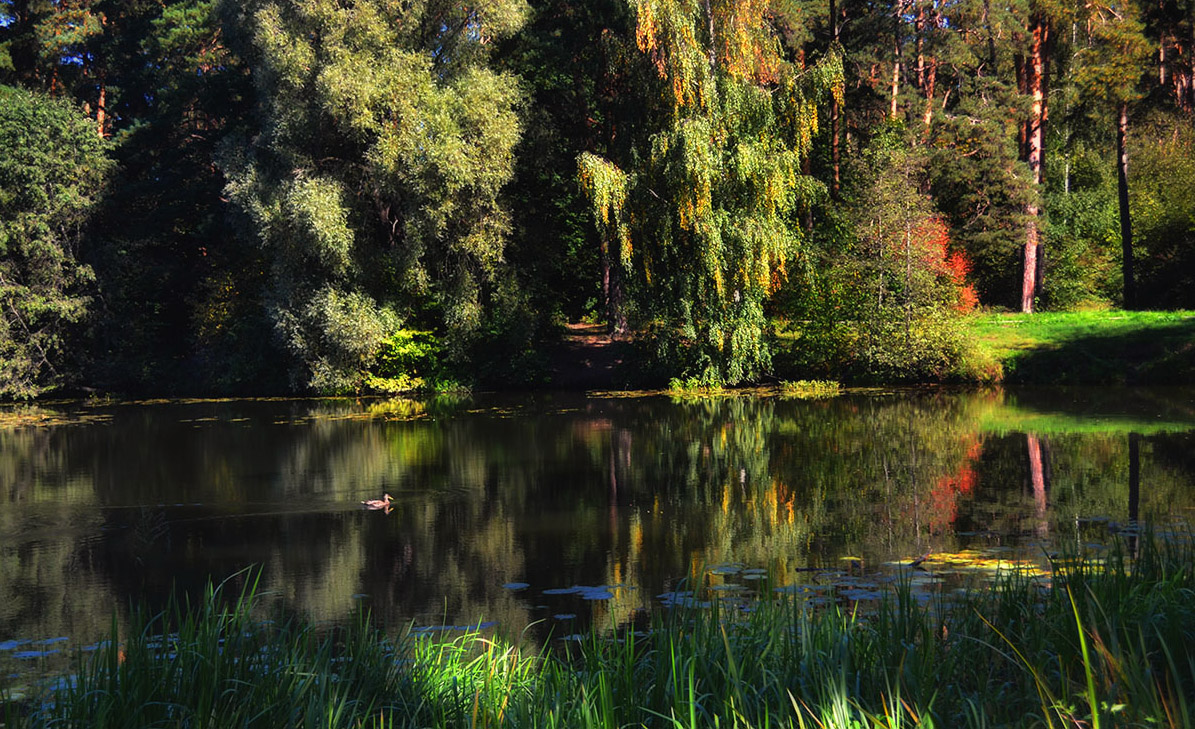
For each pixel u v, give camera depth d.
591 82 35.84
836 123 36.53
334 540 11.03
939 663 4.96
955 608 6.50
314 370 31.97
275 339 33.09
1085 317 33.94
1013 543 9.56
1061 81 41.88
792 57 38.38
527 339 33.72
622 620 7.47
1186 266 41.84
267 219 30.36
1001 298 44.53
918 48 37.59
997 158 36.16
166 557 10.38
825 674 4.73
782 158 27.45
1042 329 31.25
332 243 29.75
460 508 12.80
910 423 20.11
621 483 14.32
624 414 24.08
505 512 12.45
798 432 19.50
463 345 33.12
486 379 34.19
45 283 35.34
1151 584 5.95
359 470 16.16
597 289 44.16
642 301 29.67
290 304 31.36
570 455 17.28
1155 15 40.72
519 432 20.89
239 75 40.88
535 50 35.06
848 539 10.16
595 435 20.02
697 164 26.31
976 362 28.41
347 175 32.88
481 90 31.00
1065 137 48.88
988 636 5.50
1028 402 23.20
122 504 13.57
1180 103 45.38
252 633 5.48
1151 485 12.44
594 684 4.80
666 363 30.23
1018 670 4.94
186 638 5.13
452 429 21.88
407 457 17.53
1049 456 15.12
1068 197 44.78
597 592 8.38
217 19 34.38
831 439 18.27
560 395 30.45
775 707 4.54
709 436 19.34
